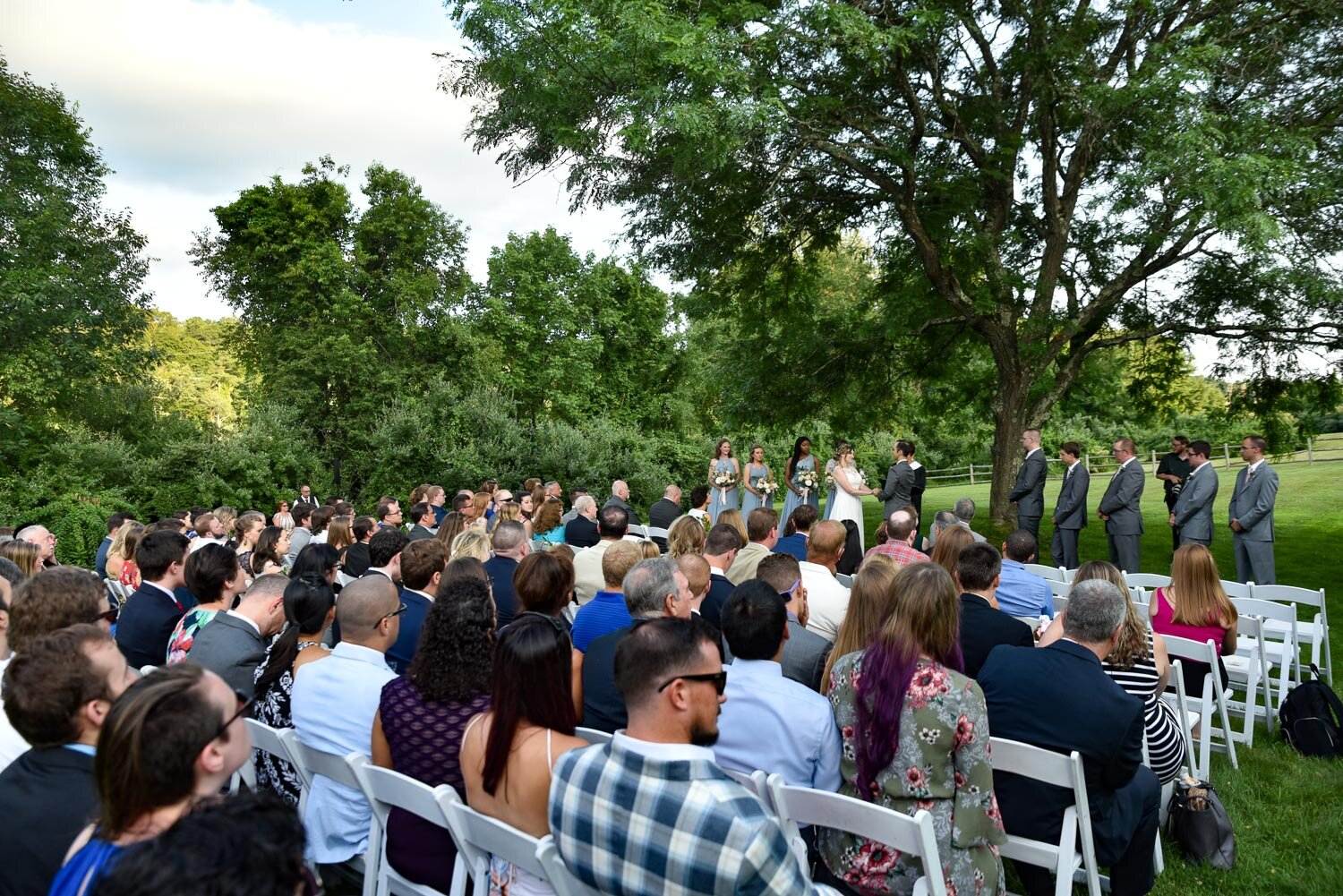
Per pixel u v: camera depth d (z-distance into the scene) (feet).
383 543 18.15
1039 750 10.14
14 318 62.39
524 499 36.06
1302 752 17.39
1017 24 41.91
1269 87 38.58
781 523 43.29
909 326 47.67
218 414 143.95
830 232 49.19
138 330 74.08
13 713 6.63
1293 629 19.24
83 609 10.83
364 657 11.10
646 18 29.60
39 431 65.16
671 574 11.91
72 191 71.56
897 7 37.32
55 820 6.42
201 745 4.75
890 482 38.88
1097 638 10.73
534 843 7.37
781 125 33.76
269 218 92.73
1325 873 12.73
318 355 87.66
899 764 9.07
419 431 76.59
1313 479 82.79
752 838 6.08
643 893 6.35
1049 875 10.72
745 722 9.72
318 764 10.12
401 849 9.49
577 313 118.42
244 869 3.43
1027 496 37.11
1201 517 32.27
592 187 39.81
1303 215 35.94
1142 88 32.96
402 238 95.55
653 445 101.40
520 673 7.89
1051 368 53.57
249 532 24.13
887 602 9.74
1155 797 11.61
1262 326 45.11
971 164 46.03
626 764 6.62
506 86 34.45
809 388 53.31
